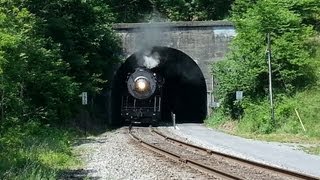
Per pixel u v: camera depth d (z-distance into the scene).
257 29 33.69
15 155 15.45
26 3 27.28
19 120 21.84
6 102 21.08
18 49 21.38
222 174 13.54
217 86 37.59
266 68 32.59
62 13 31.91
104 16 37.28
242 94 32.88
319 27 38.47
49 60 25.67
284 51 32.47
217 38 38.88
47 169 14.50
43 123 25.88
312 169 16.02
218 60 38.47
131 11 53.97
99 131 33.91
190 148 22.22
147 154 19.52
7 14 22.02
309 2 36.22
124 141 25.56
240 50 34.59
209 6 54.03
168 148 22.08
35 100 26.05
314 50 35.22
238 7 43.88
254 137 28.05
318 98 31.20
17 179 12.23
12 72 20.95
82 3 32.66
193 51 39.16
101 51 37.28
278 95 32.28
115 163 16.75
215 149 22.08
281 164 17.11
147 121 39.44
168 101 51.62
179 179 13.18
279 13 33.50
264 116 30.61
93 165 16.50
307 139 26.38
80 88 32.25
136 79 39.34
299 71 32.81
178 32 39.28
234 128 33.66
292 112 30.42
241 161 16.81
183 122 46.59
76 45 33.50
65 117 30.33
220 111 37.78
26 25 23.22
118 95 44.16
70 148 21.36
